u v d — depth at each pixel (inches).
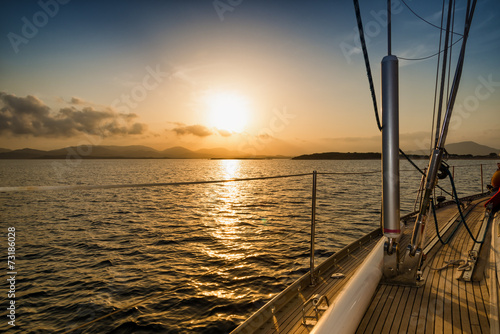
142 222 603.5
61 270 329.4
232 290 263.9
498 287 103.3
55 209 805.2
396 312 98.0
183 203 924.0
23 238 475.8
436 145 118.6
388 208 112.4
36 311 239.1
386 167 110.5
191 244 429.4
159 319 221.1
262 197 1060.5
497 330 81.7
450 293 110.8
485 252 150.2
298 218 617.0
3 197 1112.8
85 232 516.1
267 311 106.5
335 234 448.8
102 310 237.5
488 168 2464.3
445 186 735.7
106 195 1189.1
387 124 107.9
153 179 1991.9
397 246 116.8
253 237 461.1
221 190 1398.9
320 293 127.3
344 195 1008.2
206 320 218.1
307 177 2118.6
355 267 158.1
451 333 85.3
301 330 98.3
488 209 167.8
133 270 324.5
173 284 282.7
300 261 328.8
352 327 80.8
